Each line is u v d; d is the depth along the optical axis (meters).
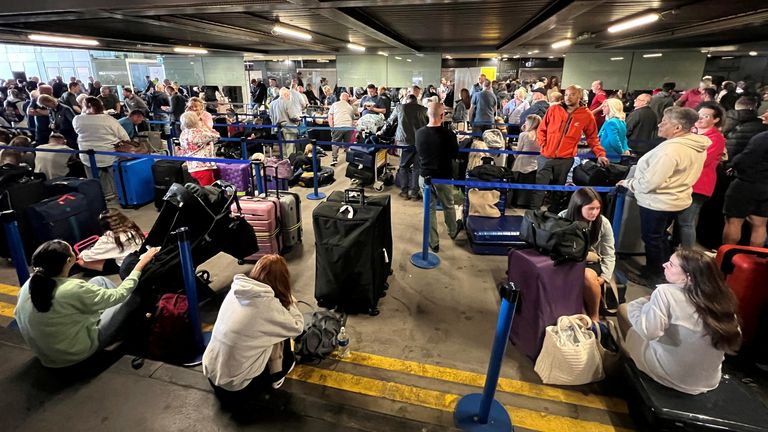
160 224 2.97
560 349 2.27
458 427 2.05
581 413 2.16
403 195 6.08
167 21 7.55
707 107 3.36
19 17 6.52
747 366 2.50
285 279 2.17
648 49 11.88
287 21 8.01
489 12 7.02
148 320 2.64
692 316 1.89
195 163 5.12
